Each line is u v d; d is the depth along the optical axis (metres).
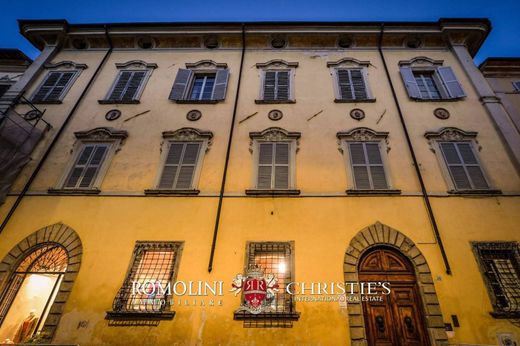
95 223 9.05
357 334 7.29
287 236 8.71
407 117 11.34
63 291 7.96
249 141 10.85
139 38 14.63
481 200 9.19
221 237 8.73
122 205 9.41
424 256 8.30
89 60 14.12
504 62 13.77
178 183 9.98
